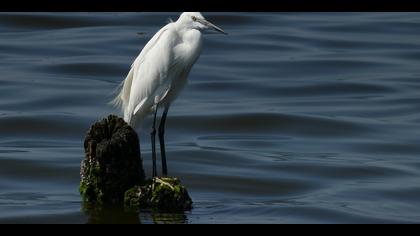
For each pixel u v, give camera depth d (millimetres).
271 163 18203
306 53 29359
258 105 23328
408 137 20547
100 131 13523
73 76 25703
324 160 18609
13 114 21469
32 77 25297
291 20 34000
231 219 14156
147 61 14781
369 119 22125
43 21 32125
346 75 26984
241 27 32844
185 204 13883
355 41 31078
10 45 29062
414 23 33719
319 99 24297
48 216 14070
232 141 20094
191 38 14719
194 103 23391
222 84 25422
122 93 15320
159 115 21812
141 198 13539
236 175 17172
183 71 15000
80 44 29391
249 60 28297
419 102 23891
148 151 18844
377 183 17141
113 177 13453
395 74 27062
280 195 16109
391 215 15062
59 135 20234
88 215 13664
